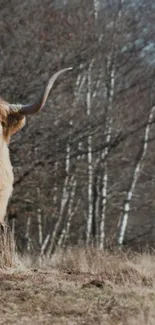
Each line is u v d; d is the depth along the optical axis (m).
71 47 26.44
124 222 29.83
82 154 27.05
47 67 25.47
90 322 8.21
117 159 30.88
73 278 10.63
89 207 29.30
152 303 8.88
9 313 8.54
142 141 31.00
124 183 32.34
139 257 14.28
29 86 25.00
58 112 25.52
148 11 32.88
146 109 32.59
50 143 25.16
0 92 24.86
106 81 30.14
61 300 9.07
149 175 33.84
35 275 10.71
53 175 26.05
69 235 30.70
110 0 32.38
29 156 24.55
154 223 34.62
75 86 27.22
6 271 11.25
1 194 10.61
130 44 31.75
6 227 12.25
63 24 27.02
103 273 11.55
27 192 24.98
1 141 10.43
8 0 26.42
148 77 32.78
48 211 25.86
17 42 25.81
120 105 31.52
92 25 28.47
